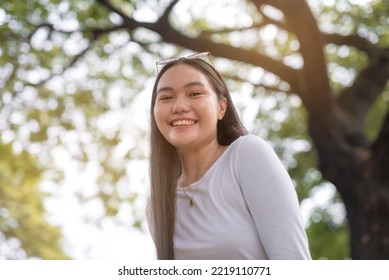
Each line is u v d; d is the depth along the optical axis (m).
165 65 3.18
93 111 12.48
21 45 11.01
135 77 12.78
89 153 12.52
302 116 15.92
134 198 12.91
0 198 17.80
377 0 12.02
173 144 3.10
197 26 13.20
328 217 18.69
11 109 11.65
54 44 11.20
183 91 3.09
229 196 2.96
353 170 9.27
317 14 12.58
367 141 9.80
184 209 3.07
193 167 3.15
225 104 3.24
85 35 10.99
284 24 10.58
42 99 12.06
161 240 3.07
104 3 10.45
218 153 3.13
